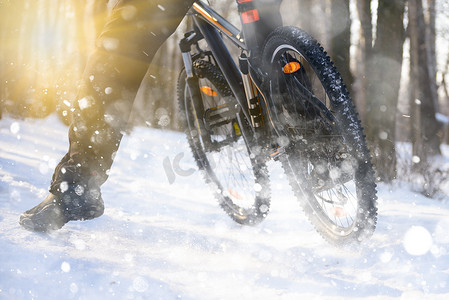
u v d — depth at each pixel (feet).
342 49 18.88
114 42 5.65
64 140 23.65
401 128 25.14
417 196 14.61
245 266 5.03
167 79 46.88
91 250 5.05
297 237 6.84
